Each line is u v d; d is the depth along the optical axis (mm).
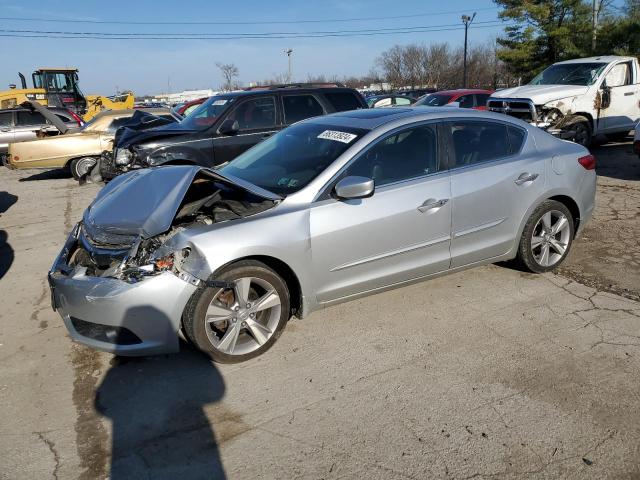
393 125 4113
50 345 3965
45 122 15711
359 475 2586
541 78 12453
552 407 3051
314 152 4133
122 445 2855
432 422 2953
